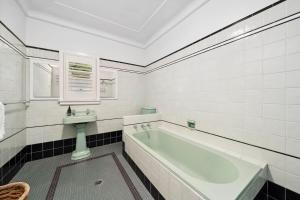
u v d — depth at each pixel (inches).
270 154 45.5
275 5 43.6
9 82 59.9
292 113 40.7
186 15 76.3
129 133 86.4
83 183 59.9
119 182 60.9
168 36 94.1
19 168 69.4
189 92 77.9
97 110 102.7
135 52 121.0
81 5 74.8
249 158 50.4
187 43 78.3
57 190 55.2
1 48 54.0
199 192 33.7
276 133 44.1
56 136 87.5
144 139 92.1
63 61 88.5
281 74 42.6
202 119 69.9
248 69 50.6
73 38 92.1
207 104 67.0
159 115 103.6
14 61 64.1
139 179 63.4
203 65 68.6
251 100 50.0
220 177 52.6
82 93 95.7
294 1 40.0
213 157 57.1
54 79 86.3
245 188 35.4
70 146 92.3
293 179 40.7
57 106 87.4
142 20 89.3
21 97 71.4
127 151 81.7
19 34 69.1
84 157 85.0
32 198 50.8
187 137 77.2
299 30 39.2
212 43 63.7
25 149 77.1
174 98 90.0
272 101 44.8
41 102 82.4
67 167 73.1
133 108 120.9
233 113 55.7
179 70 85.0
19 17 68.8
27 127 78.3
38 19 80.4
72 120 81.3
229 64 56.9
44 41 82.6
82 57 95.3
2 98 54.8
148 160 56.8
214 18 62.4
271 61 44.7
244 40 51.6
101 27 97.2
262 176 44.3
